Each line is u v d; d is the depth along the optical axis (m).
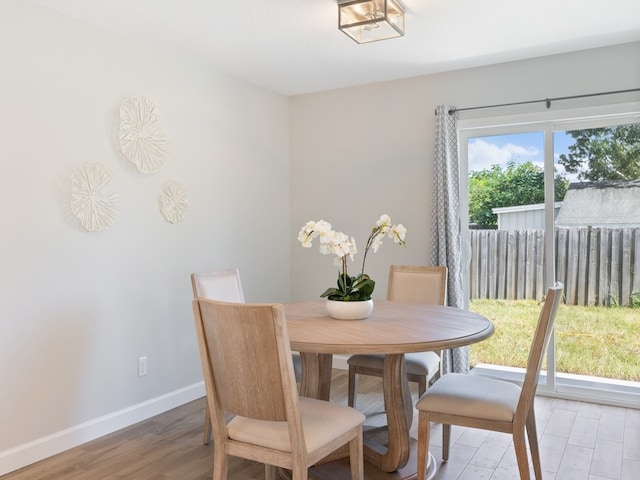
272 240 4.46
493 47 3.38
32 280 2.60
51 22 2.69
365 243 4.32
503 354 3.81
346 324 2.33
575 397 3.50
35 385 2.61
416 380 2.84
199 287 2.83
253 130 4.21
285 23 2.94
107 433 2.96
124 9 2.72
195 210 3.61
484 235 3.90
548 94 3.57
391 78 4.10
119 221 3.05
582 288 3.57
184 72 3.52
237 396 1.71
